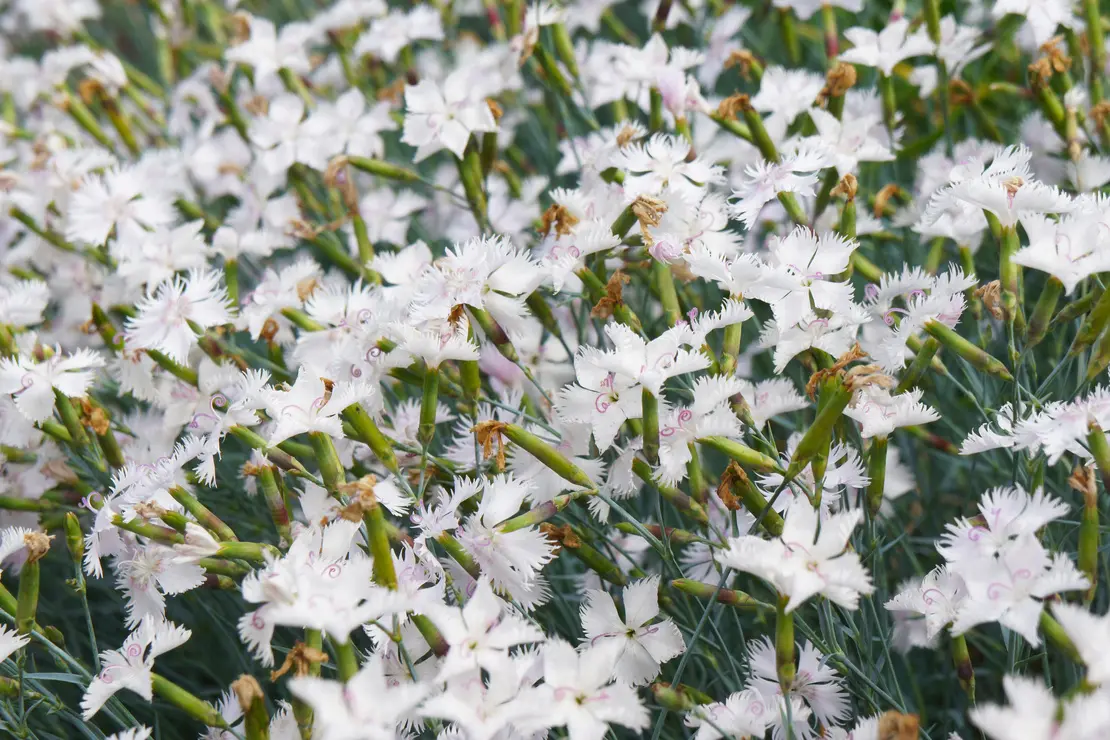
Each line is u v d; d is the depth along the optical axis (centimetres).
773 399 58
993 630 63
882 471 56
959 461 63
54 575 69
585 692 53
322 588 53
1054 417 54
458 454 59
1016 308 57
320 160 69
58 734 63
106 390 69
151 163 71
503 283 58
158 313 61
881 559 59
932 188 65
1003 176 58
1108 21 69
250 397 57
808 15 70
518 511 58
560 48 69
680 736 60
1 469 63
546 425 59
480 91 65
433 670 56
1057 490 60
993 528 53
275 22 100
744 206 59
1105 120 65
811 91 67
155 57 105
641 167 61
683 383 59
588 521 60
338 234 73
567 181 76
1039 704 50
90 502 59
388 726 52
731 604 56
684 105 66
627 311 59
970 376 60
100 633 68
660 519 57
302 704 53
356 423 57
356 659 57
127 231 67
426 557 56
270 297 63
